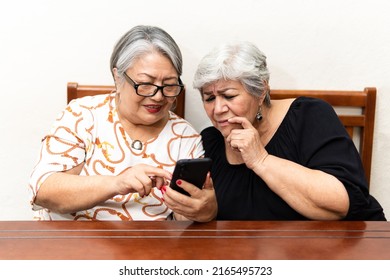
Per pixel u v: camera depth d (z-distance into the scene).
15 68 1.58
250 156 1.22
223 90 1.23
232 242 0.97
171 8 1.56
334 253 0.93
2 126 1.62
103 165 1.28
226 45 1.24
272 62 1.61
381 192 1.71
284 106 1.38
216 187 1.36
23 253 0.90
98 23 1.56
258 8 1.57
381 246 0.96
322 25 1.59
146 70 1.19
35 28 1.55
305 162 1.29
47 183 1.20
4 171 1.66
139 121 1.27
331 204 1.17
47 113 1.62
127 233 1.01
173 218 1.33
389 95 1.65
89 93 1.55
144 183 1.08
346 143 1.27
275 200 1.31
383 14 1.59
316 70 1.62
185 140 1.34
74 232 1.01
